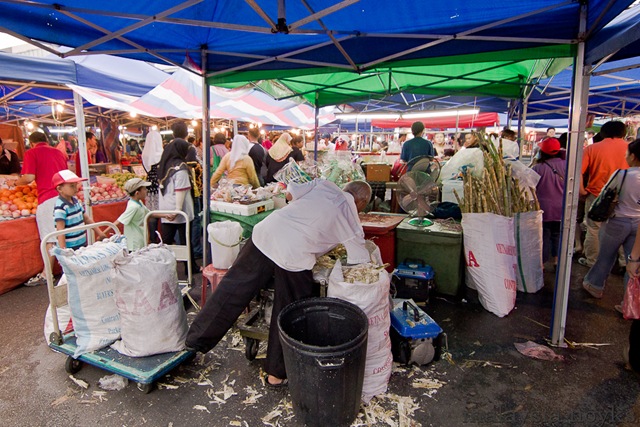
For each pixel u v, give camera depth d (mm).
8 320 3420
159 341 2494
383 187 5551
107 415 2221
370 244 2924
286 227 2312
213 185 5113
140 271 2426
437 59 2957
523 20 2574
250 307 3391
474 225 3500
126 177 6246
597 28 2326
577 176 2713
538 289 3967
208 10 2645
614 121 4285
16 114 9109
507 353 2846
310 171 3992
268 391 2443
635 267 2426
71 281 2500
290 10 2627
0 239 3953
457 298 3805
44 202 4180
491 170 3537
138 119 11539
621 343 2963
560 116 9898
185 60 3402
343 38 2891
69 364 2557
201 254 5238
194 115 7234
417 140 5734
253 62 3326
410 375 2576
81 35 2709
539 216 3871
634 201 3266
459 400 2338
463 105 7516
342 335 2311
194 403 2330
